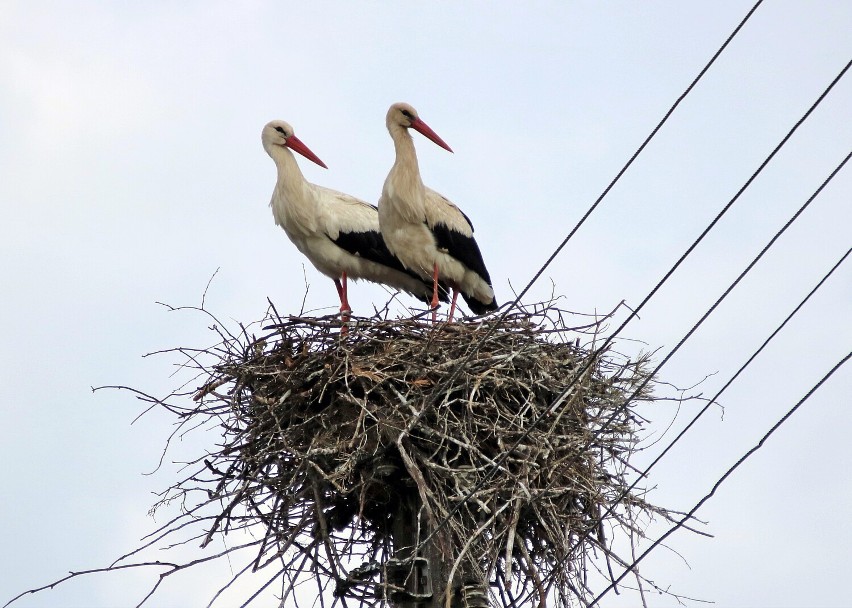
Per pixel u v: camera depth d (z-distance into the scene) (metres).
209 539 13.78
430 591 13.05
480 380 13.83
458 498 12.96
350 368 13.99
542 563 13.23
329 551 13.39
